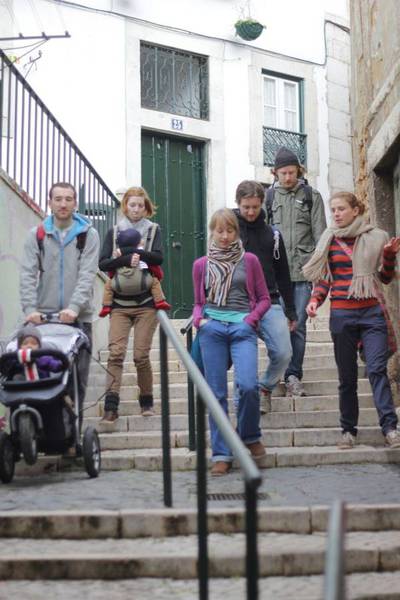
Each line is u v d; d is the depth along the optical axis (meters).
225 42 15.18
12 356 5.18
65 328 5.54
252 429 5.71
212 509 4.40
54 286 5.99
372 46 8.36
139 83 14.15
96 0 13.76
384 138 7.59
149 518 4.30
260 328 6.31
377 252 6.09
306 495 4.93
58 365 5.22
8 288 6.73
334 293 6.17
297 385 7.21
